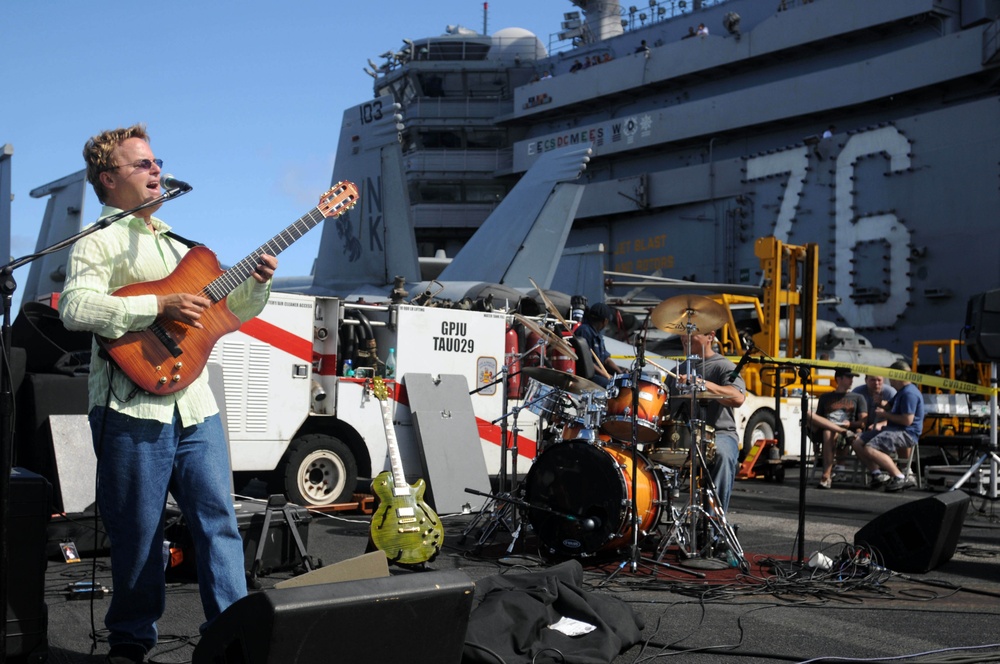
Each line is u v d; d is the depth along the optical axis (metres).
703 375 6.66
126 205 3.51
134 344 3.36
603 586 5.46
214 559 3.49
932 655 4.03
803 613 4.84
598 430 6.43
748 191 30.41
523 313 9.91
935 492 12.06
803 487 6.05
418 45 40.66
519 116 38.59
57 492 6.09
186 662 3.77
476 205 40.81
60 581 5.34
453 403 8.88
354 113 16.95
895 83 27.58
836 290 27.52
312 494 8.28
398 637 2.87
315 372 8.45
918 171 25.97
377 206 16.50
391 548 5.85
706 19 34.84
